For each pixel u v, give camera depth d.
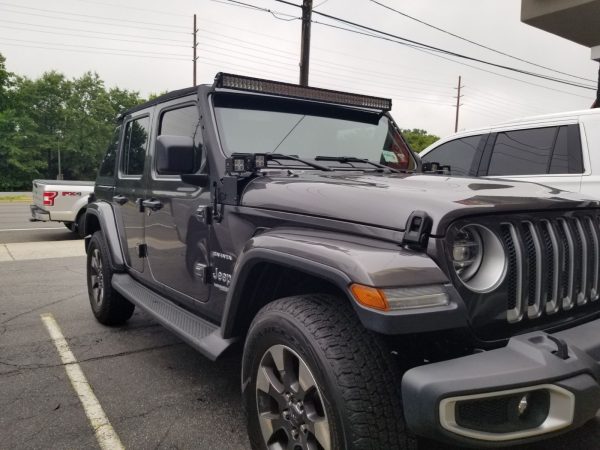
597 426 2.86
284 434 2.22
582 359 1.87
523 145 5.43
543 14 12.21
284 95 3.24
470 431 1.74
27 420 2.98
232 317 2.53
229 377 3.62
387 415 1.83
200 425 2.94
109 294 4.54
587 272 2.37
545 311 2.17
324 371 1.87
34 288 6.56
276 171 2.90
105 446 2.70
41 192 11.32
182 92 3.41
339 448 1.84
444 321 1.81
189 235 3.19
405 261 1.86
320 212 2.28
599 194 4.71
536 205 2.17
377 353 1.90
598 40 13.91
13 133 57.22
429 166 3.71
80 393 3.35
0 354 4.09
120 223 4.43
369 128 3.59
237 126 3.06
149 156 3.83
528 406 1.85
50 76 64.19
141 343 4.36
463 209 1.95
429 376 1.72
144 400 3.26
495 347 1.98
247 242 2.44
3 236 12.26
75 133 64.88
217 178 2.88
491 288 1.97
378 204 2.12
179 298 3.40
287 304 2.14
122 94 69.75
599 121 4.87
